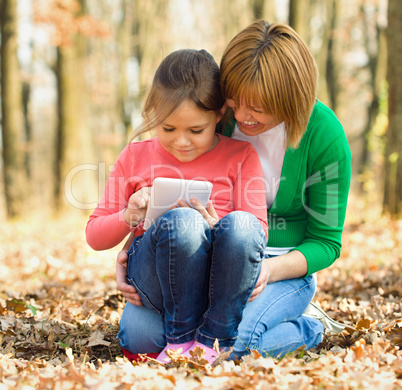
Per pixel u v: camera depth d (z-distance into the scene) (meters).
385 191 7.68
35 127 29.61
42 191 28.61
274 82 2.00
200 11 19.61
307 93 2.07
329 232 2.37
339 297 3.58
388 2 7.22
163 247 1.89
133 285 2.17
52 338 2.48
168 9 18.59
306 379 1.72
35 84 21.05
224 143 2.34
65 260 5.93
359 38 19.98
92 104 21.38
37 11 11.80
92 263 5.75
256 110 2.09
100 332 2.49
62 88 12.40
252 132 2.29
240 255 1.88
